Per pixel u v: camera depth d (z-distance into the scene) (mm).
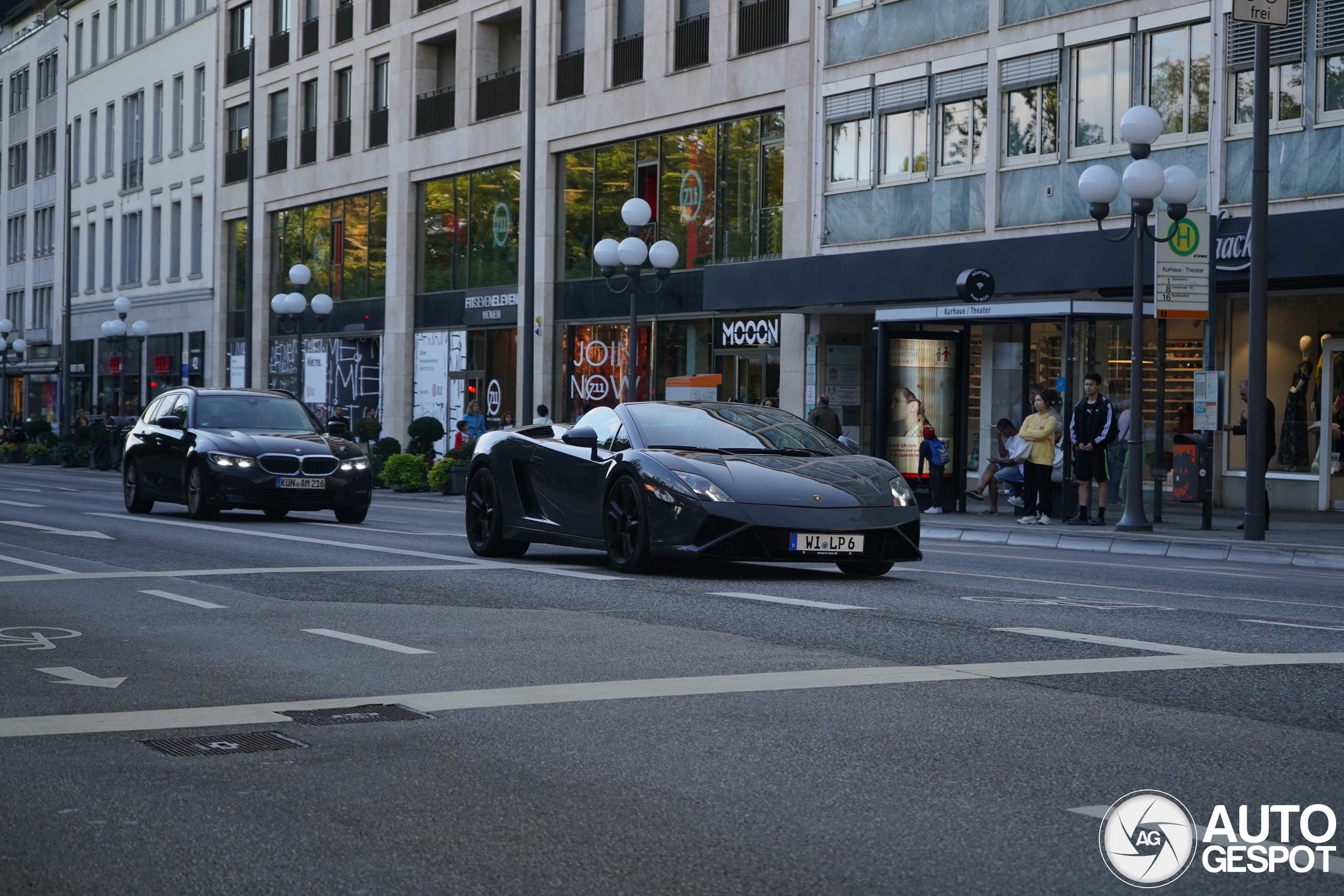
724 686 7184
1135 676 7461
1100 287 24578
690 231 35312
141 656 8297
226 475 19656
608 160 38094
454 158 43750
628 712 6559
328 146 50312
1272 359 25188
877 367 24297
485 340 42938
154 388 63219
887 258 28406
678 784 5320
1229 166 24109
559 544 13477
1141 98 25562
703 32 34906
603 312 38031
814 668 7688
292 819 4902
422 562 13781
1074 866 4363
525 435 14109
